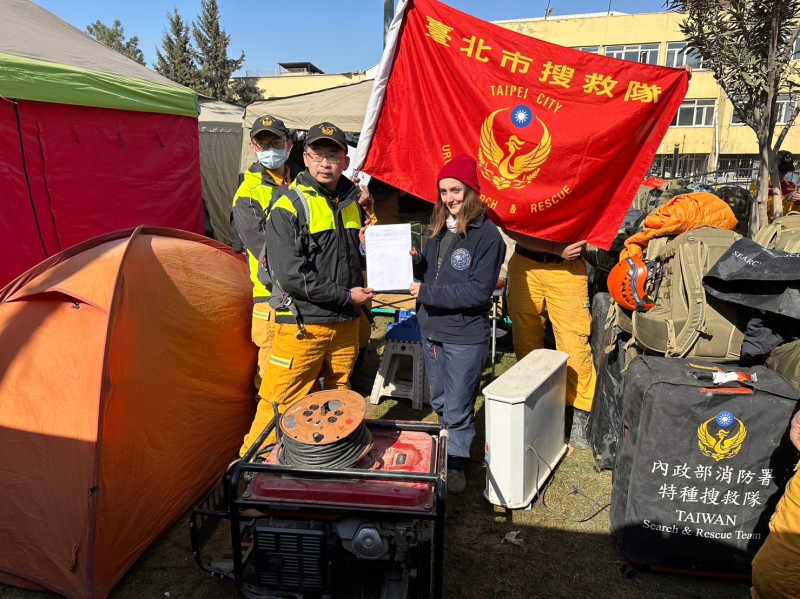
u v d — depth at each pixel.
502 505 3.03
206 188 9.75
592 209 3.53
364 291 2.92
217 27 37.78
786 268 2.38
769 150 3.62
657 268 3.03
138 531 2.66
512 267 3.94
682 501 2.46
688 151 32.25
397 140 3.67
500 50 3.46
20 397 2.55
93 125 5.38
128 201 5.84
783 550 1.96
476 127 3.56
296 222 2.78
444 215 3.02
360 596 2.43
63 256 3.02
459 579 2.57
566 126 3.46
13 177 4.64
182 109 6.48
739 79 3.57
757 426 2.34
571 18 32.28
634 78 3.35
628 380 2.69
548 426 3.28
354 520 2.17
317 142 2.72
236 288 3.54
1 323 2.71
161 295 2.93
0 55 4.47
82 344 2.53
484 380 4.78
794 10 3.32
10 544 2.51
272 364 3.00
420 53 3.56
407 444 2.44
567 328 3.70
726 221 3.12
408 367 5.08
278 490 2.13
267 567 2.18
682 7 3.79
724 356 2.75
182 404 2.96
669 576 2.58
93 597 2.37
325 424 2.23
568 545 2.80
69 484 2.45
